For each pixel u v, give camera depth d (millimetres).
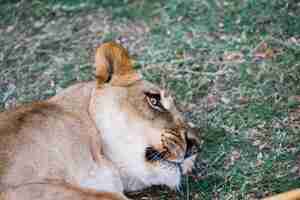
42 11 9461
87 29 9039
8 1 9641
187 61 8109
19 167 5734
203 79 7785
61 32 9039
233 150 6793
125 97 6223
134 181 6324
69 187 5656
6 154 5762
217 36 8477
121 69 6363
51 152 5898
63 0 9586
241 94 7461
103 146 6203
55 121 6082
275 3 8773
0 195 5605
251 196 6258
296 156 6578
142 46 8531
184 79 7852
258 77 7656
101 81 6312
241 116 7156
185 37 8562
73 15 9344
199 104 7465
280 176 6387
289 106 7184
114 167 6211
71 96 6383
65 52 8641
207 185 6453
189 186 6488
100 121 6203
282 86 7500
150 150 6129
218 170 6602
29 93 7984
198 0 9109
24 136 5879
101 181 6090
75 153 6008
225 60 8031
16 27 9250
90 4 9469
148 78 7934
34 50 8719
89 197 5598
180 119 6266
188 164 6242
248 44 8227
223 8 8898
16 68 8430
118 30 8930
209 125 7148
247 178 6426
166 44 8492
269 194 6242
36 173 5773
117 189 6156
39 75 8258
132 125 6145
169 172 6199
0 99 7938
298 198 5820
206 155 6789
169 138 6051
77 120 6199
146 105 6207
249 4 8836
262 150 6719
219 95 7523
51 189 5602
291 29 8367
